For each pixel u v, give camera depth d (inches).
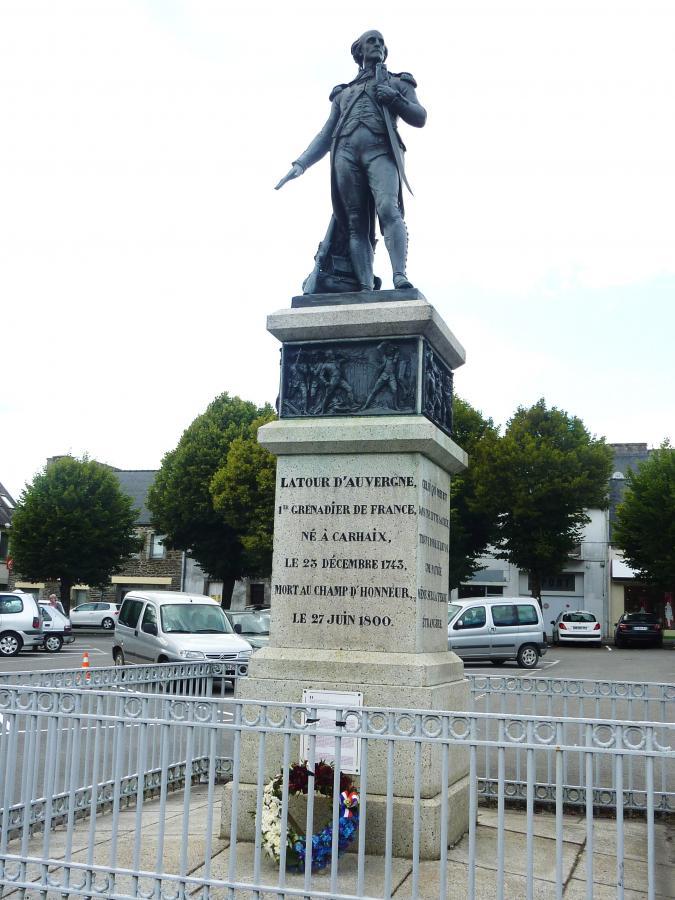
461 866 213.5
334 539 247.0
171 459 1663.4
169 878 175.8
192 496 1582.2
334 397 258.1
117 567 1791.3
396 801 217.9
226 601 1638.8
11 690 212.4
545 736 296.5
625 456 2092.8
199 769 328.8
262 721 181.6
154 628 652.7
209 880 172.9
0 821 230.8
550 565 1499.8
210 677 344.8
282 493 253.9
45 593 2161.7
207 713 216.4
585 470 1457.9
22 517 1716.3
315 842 201.3
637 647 1408.7
